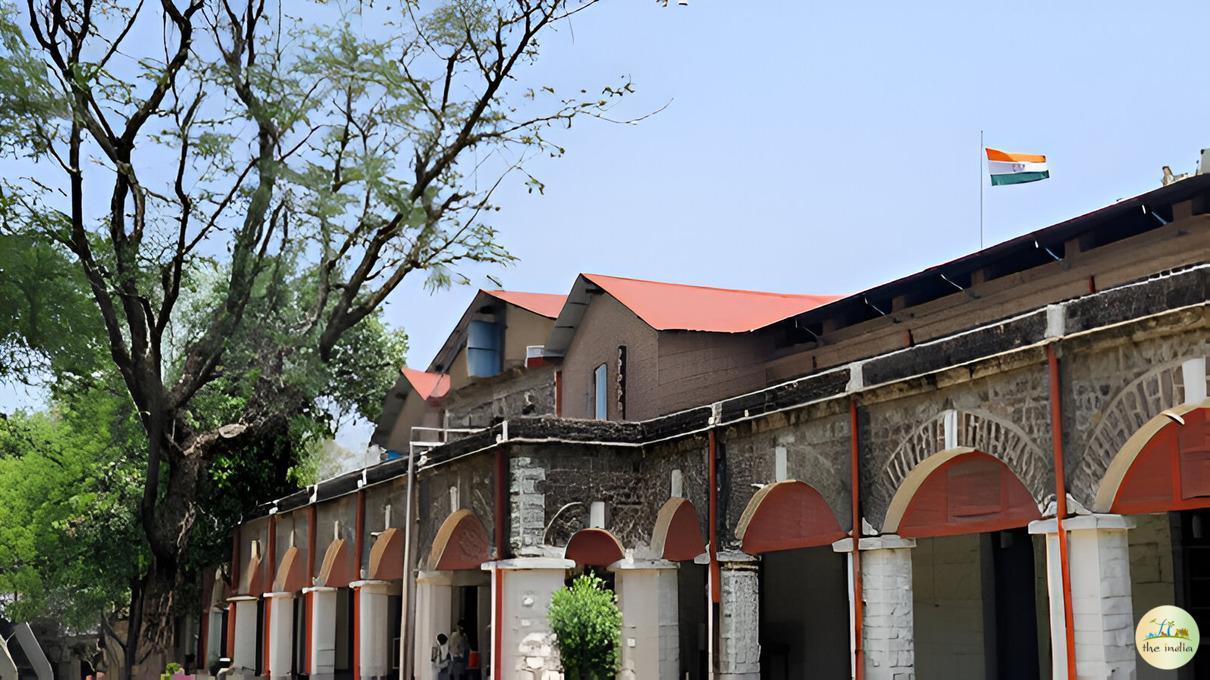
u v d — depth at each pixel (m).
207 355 24.38
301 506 30.11
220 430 27.36
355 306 25.22
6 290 20.58
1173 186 15.16
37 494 33.22
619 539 19.73
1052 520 12.23
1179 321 11.03
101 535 32.72
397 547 25.42
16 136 19.77
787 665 22.02
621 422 20.09
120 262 21.91
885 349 20.56
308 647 28.86
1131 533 15.97
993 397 13.14
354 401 40.81
